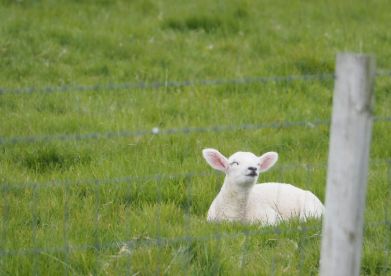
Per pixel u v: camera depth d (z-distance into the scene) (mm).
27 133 14422
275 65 18500
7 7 21750
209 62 18922
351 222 7961
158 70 18125
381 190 12680
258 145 14469
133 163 13297
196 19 21656
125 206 11812
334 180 7926
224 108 16094
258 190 12328
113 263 9633
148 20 21891
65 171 13023
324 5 24234
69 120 15031
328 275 8172
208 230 10758
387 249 10391
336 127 7805
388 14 23781
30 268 9523
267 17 22797
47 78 17531
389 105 16984
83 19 21531
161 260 9594
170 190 12430
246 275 9562
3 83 16891
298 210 12062
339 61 7660
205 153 11930
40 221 11242
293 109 16297
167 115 15820
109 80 17656
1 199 11742
